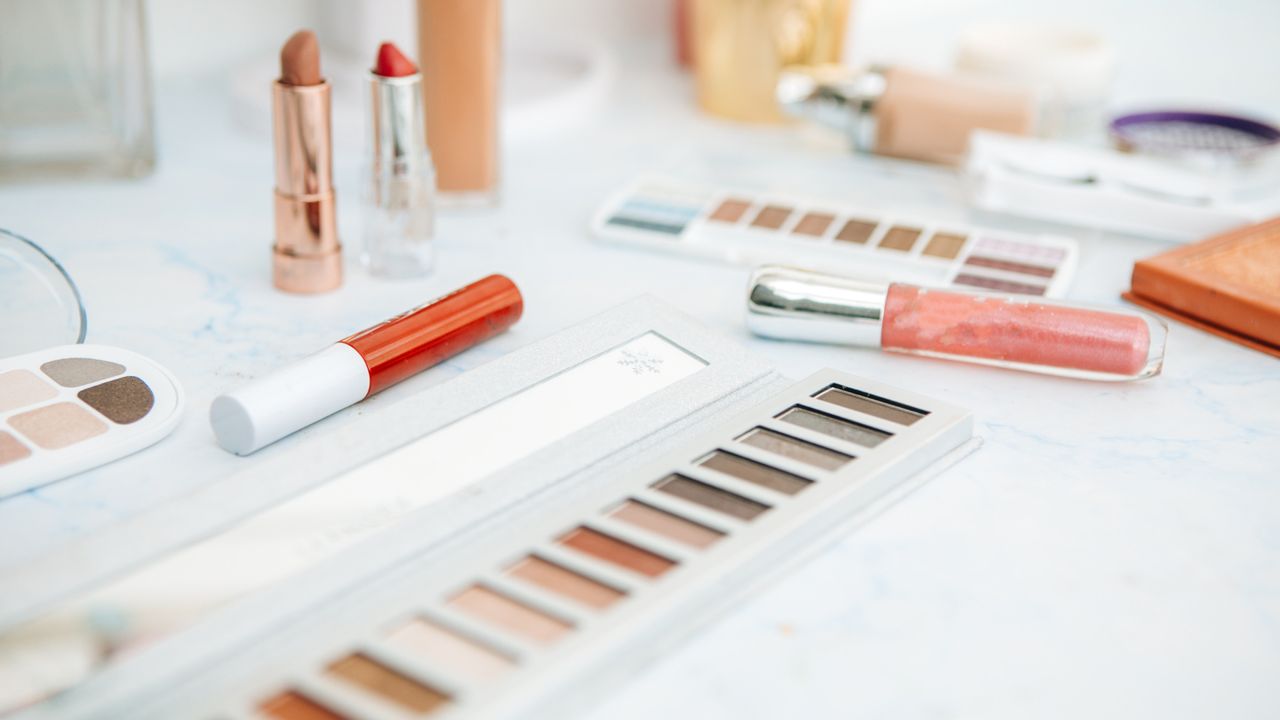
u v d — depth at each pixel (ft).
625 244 2.59
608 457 1.81
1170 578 1.67
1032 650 1.53
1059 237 2.67
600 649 1.40
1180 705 1.46
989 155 2.90
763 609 1.57
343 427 1.82
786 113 3.18
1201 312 2.32
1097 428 2.01
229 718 1.33
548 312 2.30
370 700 1.33
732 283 2.45
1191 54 3.93
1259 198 2.79
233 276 2.38
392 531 1.62
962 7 4.19
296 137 2.21
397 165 2.33
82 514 1.68
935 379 2.12
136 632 1.43
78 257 2.40
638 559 1.58
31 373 1.92
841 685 1.46
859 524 1.72
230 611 1.47
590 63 3.40
